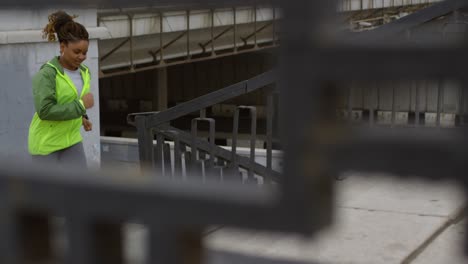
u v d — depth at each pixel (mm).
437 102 4688
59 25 4785
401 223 4062
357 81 846
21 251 1129
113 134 41094
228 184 950
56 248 1187
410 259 3596
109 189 1008
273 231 895
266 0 861
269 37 31234
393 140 846
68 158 4938
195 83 41531
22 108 10789
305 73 857
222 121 39188
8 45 10461
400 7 31266
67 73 4809
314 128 866
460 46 792
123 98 41625
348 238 3836
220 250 1398
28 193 1068
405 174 843
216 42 29203
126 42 24344
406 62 816
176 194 951
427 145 825
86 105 4887
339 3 844
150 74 40656
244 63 40062
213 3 913
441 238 3877
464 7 4598
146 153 6617
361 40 847
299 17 841
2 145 10555
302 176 870
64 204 1049
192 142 6484
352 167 865
